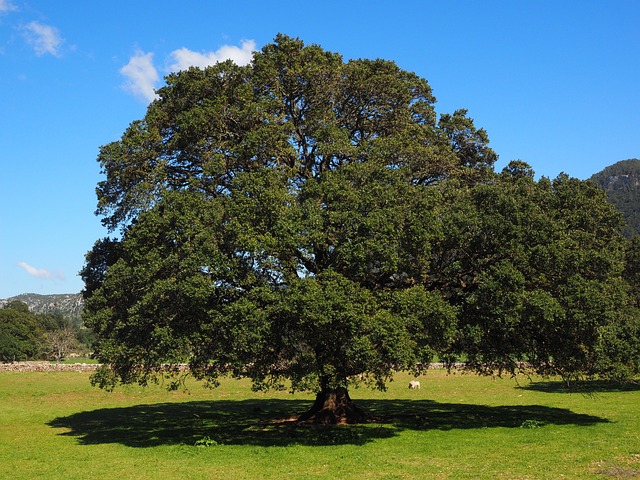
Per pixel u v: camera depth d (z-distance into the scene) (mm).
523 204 20891
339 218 18844
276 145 21625
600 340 21641
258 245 18203
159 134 23719
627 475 13844
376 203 19234
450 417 26031
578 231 22156
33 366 64750
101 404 36219
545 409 28500
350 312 17094
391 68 25781
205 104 23047
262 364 20078
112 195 25062
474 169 26578
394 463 16266
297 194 20578
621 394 35219
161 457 18359
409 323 18062
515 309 19281
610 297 20891
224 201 20125
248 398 40125
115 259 26938
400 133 24078
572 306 20109
